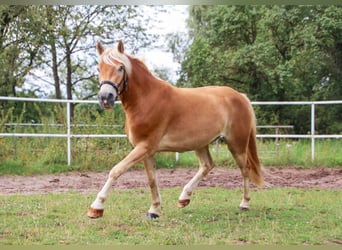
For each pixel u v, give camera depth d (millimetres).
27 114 18359
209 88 5926
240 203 6508
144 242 4586
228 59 19531
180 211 5969
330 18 18234
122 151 10312
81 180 8641
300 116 20578
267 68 18703
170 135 5348
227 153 11352
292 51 19000
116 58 4988
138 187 7965
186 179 8852
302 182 8578
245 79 20375
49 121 11008
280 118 20469
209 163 6023
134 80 5148
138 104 5176
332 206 6348
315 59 19141
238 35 20531
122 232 4945
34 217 5520
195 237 4742
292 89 19531
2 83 16172
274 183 8469
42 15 15977
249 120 6062
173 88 5496
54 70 18500
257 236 4824
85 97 20812
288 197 6996
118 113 11656
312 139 10750
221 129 5730
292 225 5301
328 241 4730
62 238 4699
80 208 6055
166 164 10422
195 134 5434
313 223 5402
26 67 16797
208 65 19906
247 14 19859
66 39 17734
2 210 5809
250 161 6207
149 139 5199
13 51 15922
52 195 6965
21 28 15680
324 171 9828
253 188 7883
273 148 12156
